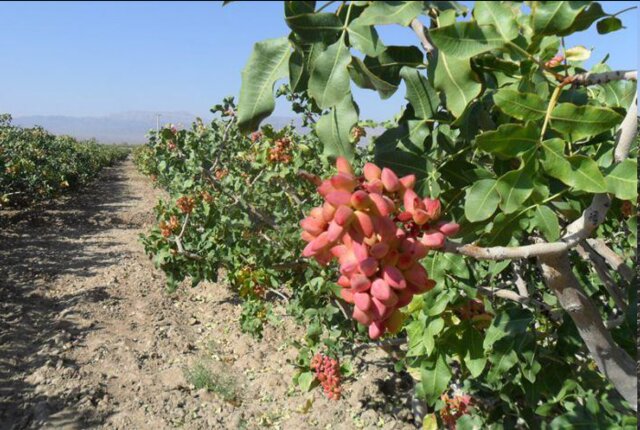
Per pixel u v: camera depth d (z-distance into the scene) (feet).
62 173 61.77
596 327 4.98
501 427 9.25
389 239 3.60
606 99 5.35
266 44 3.92
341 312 13.99
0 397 16.02
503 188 4.00
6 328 20.66
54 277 28.37
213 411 16.05
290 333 21.54
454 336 7.31
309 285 13.39
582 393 7.10
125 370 18.24
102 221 47.65
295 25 3.68
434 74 3.78
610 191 4.11
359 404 16.10
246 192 19.07
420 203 3.82
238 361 19.47
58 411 15.58
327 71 3.73
